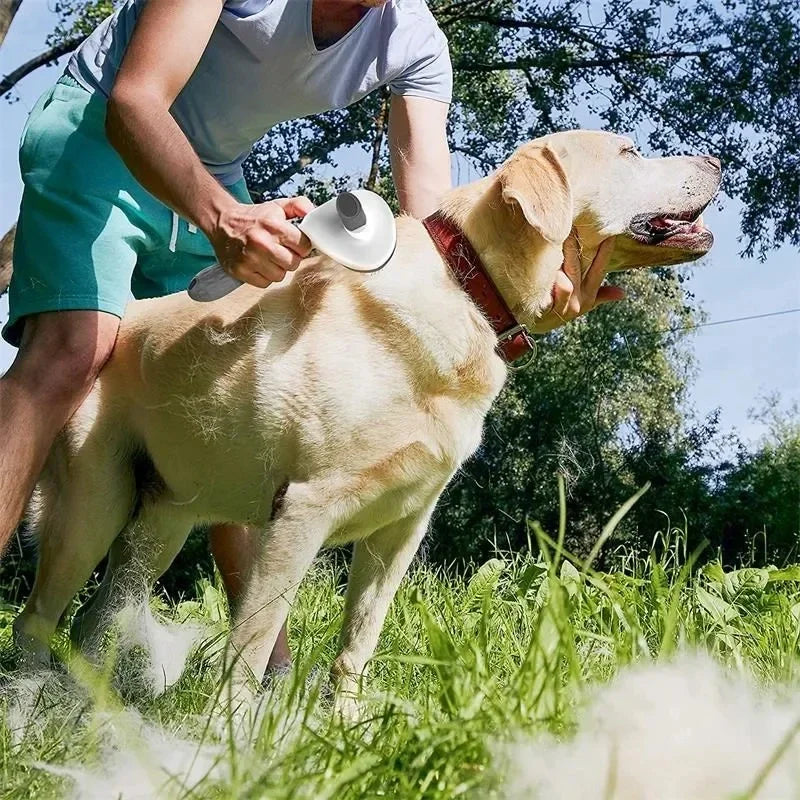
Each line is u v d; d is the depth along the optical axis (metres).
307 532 1.13
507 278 1.17
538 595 1.61
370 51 1.38
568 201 1.19
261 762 0.73
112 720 0.81
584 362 7.89
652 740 0.72
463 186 1.22
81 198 1.26
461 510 6.96
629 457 7.63
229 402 1.18
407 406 1.13
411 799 0.66
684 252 1.33
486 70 6.54
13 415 1.21
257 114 1.37
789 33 6.56
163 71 1.11
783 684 0.99
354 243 1.01
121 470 1.31
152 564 1.38
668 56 6.67
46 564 1.30
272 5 1.27
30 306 1.25
